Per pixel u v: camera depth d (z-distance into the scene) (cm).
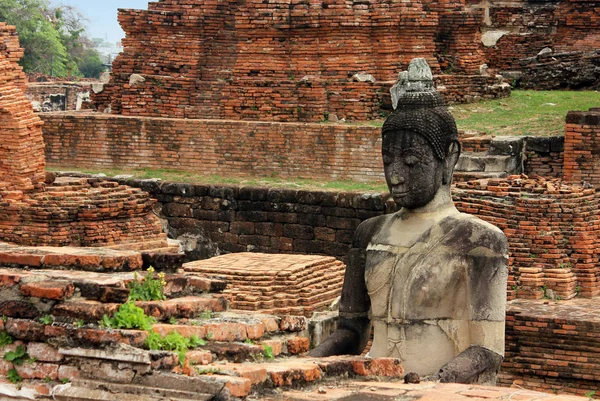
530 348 1741
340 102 2817
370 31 2841
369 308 1146
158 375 735
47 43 6969
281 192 2359
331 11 2819
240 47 2895
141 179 2506
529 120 2738
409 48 2875
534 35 3747
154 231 2216
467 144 2459
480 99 3033
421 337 1080
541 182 2031
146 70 3031
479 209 1981
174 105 2994
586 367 1703
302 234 2345
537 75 3469
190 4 3019
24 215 2117
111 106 3041
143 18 3036
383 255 1110
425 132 1112
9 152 2153
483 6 3788
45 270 850
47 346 772
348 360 862
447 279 1076
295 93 2844
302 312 1762
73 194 2150
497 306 1070
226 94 2898
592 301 1880
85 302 786
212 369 753
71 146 2814
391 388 812
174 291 877
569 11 3684
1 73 2159
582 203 1955
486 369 1049
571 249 1928
